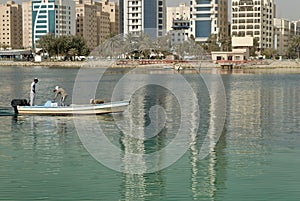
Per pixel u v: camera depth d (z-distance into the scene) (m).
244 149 31.98
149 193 22.55
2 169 26.22
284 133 38.28
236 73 149.62
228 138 36.06
